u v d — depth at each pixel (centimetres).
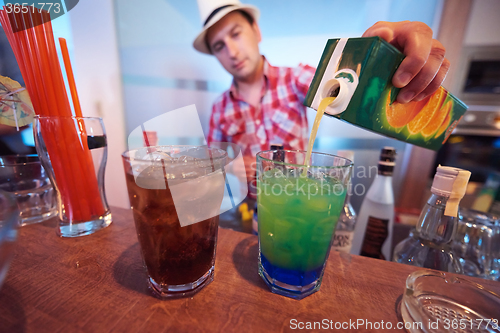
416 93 48
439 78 50
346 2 114
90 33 115
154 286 39
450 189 47
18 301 36
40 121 49
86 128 55
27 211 63
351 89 42
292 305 38
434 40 49
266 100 135
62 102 52
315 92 49
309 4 116
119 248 52
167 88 139
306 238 38
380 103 46
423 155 128
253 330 33
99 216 60
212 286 42
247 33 122
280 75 129
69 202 54
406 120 54
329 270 48
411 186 133
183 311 36
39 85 49
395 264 50
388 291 42
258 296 40
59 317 34
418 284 41
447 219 50
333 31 119
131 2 122
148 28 128
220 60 130
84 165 55
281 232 39
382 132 50
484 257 63
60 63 51
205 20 119
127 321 33
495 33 107
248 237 60
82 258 48
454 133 125
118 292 39
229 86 137
